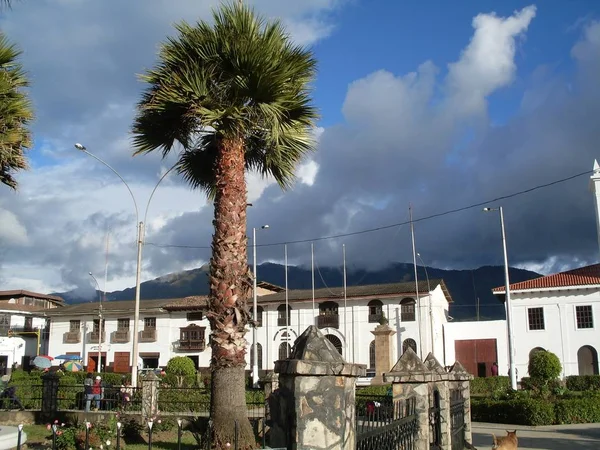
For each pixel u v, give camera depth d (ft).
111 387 69.05
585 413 74.38
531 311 170.40
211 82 44.34
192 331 200.64
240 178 43.86
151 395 59.77
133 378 76.89
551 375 120.16
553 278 173.47
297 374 19.03
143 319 206.90
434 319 178.70
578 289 164.76
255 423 50.16
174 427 56.18
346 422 19.80
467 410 44.78
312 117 48.01
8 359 207.92
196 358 197.98
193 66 43.78
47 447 43.47
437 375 37.47
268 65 42.96
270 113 43.91
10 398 68.80
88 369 206.90
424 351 174.40
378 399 50.42
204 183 53.11
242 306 42.29
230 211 42.96
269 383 37.29
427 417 33.86
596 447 52.70
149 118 46.55
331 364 19.48
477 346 180.45
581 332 163.43
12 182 45.52
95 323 211.82
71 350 212.02
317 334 20.31
